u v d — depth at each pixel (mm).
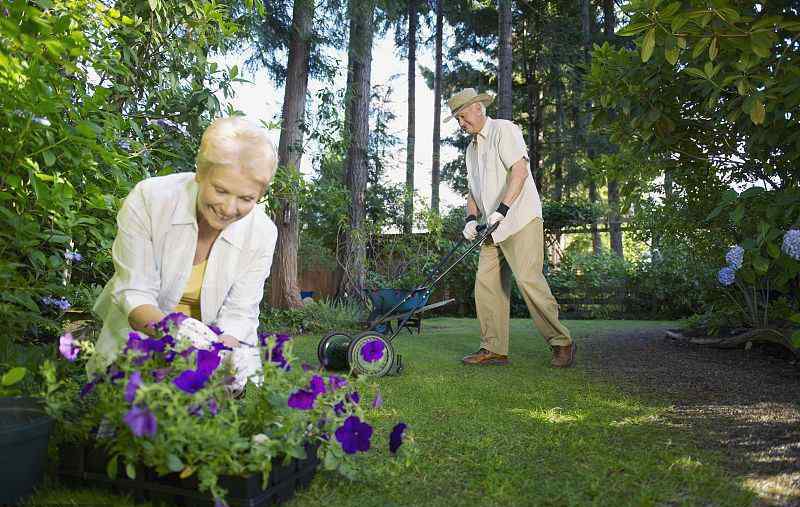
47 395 1533
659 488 1693
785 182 4117
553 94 19797
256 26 7648
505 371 3736
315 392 1555
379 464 1856
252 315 2004
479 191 4211
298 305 7930
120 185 2617
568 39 16969
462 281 10375
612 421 2471
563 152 17891
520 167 3953
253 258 1970
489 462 1906
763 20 2475
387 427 2324
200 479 1370
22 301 2361
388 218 11273
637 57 4020
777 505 1586
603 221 12023
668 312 9539
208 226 1876
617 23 17125
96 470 1562
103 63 2721
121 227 1791
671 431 2320
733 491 1670
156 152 3609
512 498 1627
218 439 1353
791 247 3250
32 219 2441
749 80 2980
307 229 11031
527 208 3941
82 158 2461
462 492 1668
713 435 2268
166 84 3697
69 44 2236
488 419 2465
